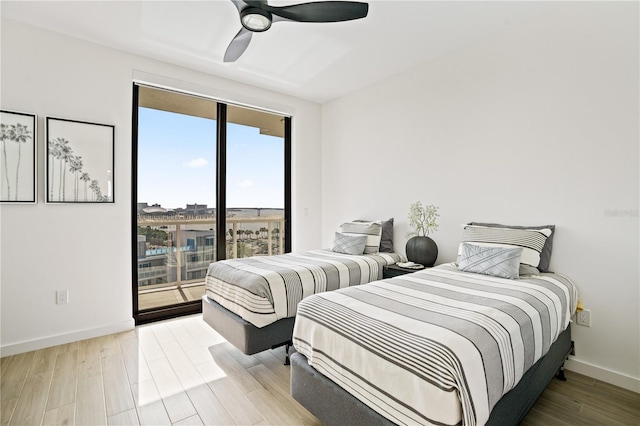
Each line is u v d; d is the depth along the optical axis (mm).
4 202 2398
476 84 2803
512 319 1403
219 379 2068
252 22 1977
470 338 1181
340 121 4207
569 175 2266
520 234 2328
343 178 4160
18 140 2455
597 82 2139
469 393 1048
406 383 1146
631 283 2010
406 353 1175
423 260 2953
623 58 2035
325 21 2023
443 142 3057
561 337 1998
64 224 2637
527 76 2479
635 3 1993
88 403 1805
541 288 1854
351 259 2912
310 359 1553
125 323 2887
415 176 3312
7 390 1929
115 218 2873
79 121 2699
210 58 3109
